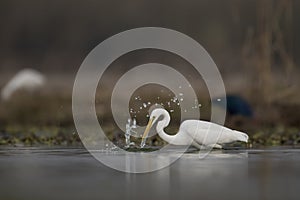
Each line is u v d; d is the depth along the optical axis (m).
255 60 105.94
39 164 63.00
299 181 53.34
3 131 98.81
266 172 57.66
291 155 68.94
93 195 48.19
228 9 181.38
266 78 104.88
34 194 48.69
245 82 109.81
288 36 114.12
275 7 114.31
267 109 103.44
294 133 90.88
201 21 188.88
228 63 150.88
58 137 88.00
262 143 80.88
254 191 49.47
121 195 48.25
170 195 48.22
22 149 75.69
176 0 199.25
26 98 123.88
